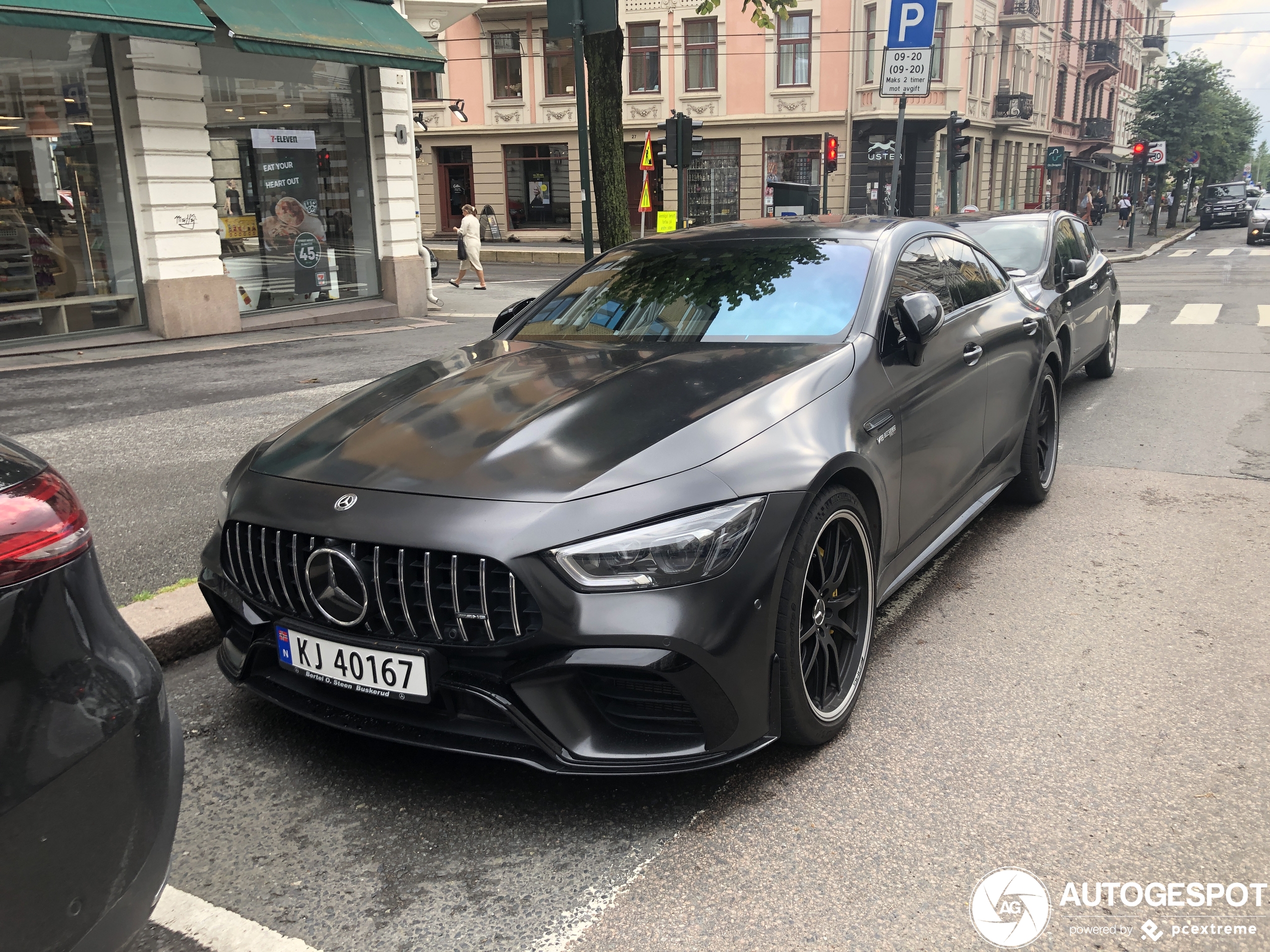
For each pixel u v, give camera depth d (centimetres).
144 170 1184
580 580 226
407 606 235
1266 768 264
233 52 1280
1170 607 376
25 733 147
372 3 1391
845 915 213
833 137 2845
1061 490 538
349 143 1453
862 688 318
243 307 1338
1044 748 278
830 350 313
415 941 210
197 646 358
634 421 265
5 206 1103
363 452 271
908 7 1112
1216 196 4453
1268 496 514
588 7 966
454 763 282
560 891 225
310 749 290
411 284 1515
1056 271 693
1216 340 1088
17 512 153
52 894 150
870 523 304
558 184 3300
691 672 231
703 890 223
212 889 229
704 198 3216
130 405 797
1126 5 6128
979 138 3547
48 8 989
